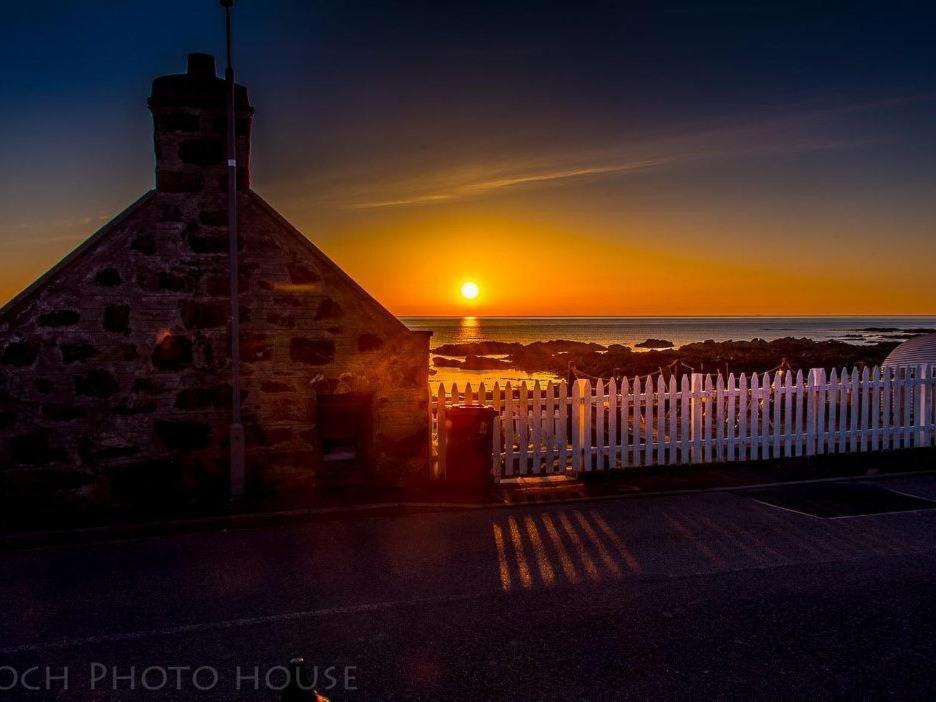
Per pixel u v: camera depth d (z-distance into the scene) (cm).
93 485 838
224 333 879
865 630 488
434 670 442
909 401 1141
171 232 861
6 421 812
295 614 533
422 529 759
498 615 524
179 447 865
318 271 904
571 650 466
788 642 471
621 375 2612
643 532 732
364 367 917
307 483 904
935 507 820
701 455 1054
